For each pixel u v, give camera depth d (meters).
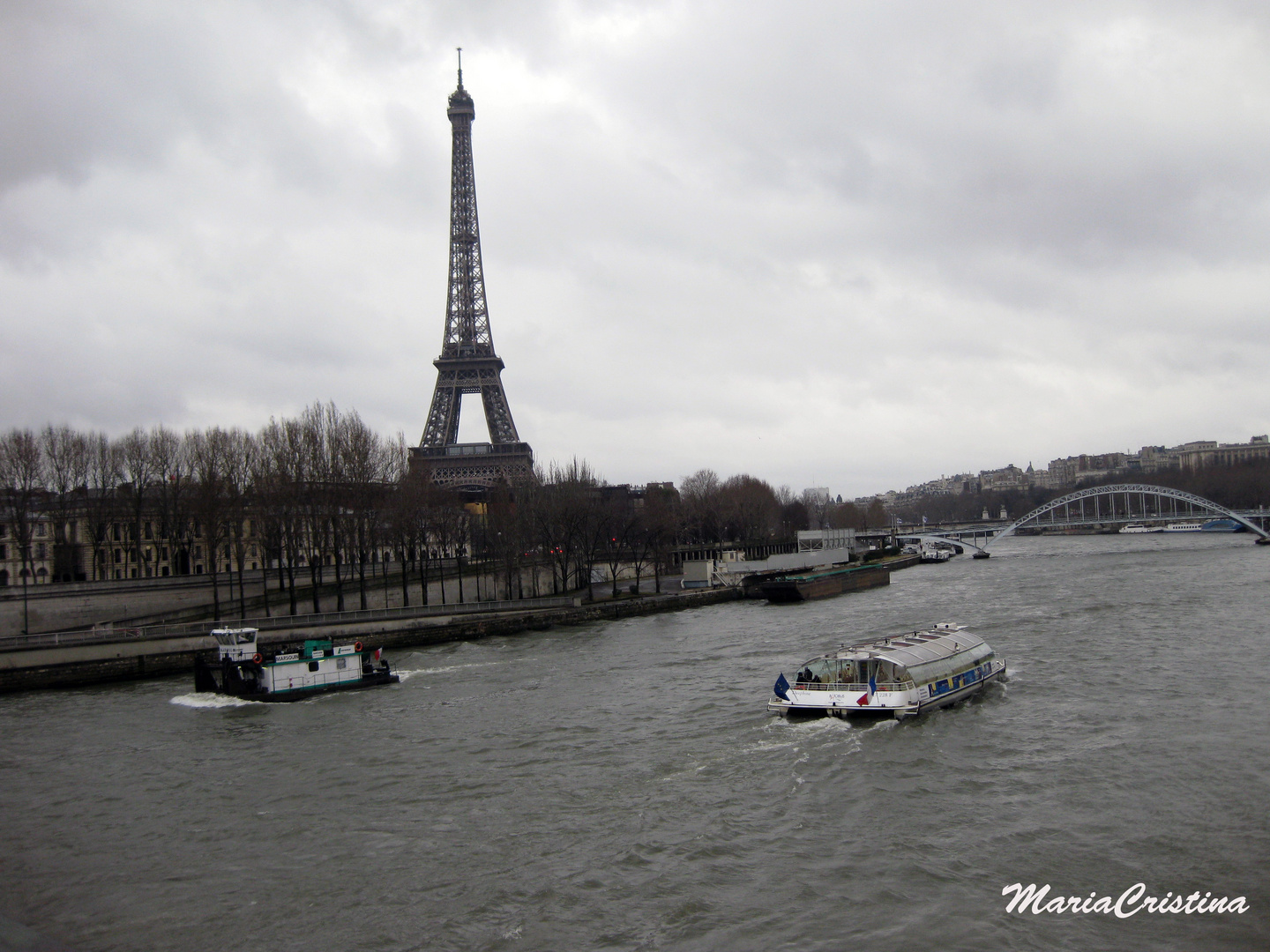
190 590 124.44
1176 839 38.72
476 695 73.94
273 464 136.00
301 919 34.91
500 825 43.41
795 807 44.28
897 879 36.19
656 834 41.47
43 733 66.69
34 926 35.22
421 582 139.00
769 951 31.22
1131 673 70.00
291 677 76.69
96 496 142.75
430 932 33.50
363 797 48.53
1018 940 31.48
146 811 47.81
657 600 143.25
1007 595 134.75
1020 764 49.28
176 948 33.19
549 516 150.50
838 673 61.66
